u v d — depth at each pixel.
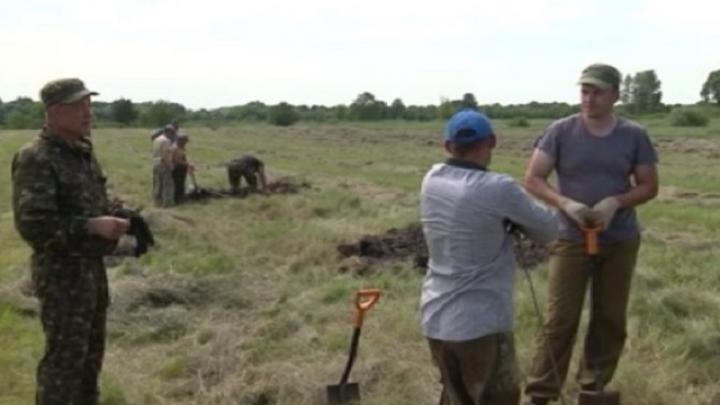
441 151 40.59
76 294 5.66
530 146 42.88
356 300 6.14
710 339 7.63
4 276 11.46
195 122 92.50
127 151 41.84
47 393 5.69
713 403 6.53
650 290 9.27
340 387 6.46
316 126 80.88
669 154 37.03
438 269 4.91
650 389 6.69
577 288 6.09
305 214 17.17
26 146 5.57
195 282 10.59
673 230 14.95
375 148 43.84
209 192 19.92
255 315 9.45
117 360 8.08
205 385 7.48
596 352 6.18
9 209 19.58
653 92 86.25
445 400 5.14
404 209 17.16
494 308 4.79
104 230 5.60
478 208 4.70
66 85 5.52
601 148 5.92
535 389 6.19
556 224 4.86
